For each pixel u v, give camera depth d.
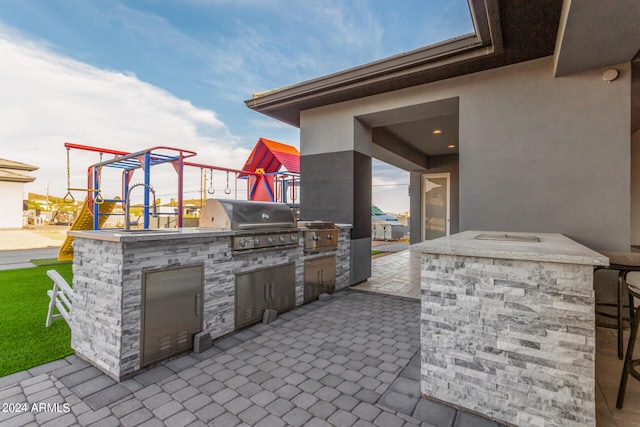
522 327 1.58
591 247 3.20
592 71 3.20
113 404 1.77
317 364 2.28
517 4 2.60
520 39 3.08
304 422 1.63
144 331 2.15
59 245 11.14
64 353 2.39
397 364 2.29
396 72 3.93
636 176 5.27
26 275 5.38
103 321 2.13
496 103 3.66
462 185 3.81
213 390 1.93
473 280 1.71
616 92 3.11
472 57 3.42
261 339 2.74
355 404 1.79
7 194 14.74
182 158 6.12
